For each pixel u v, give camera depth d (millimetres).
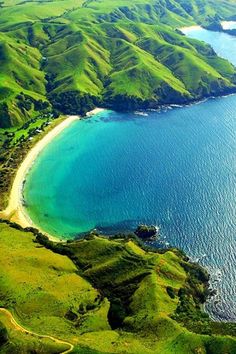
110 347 148875
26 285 176125
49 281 181375
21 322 159750
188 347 148250
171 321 158750
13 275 180375
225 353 146125
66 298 174375
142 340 153750
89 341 152000
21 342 147750
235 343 148500
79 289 181000
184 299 175750
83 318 166750
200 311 173250
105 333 159000
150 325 159000
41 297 171000
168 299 174250
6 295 170500
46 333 155000
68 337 154125
